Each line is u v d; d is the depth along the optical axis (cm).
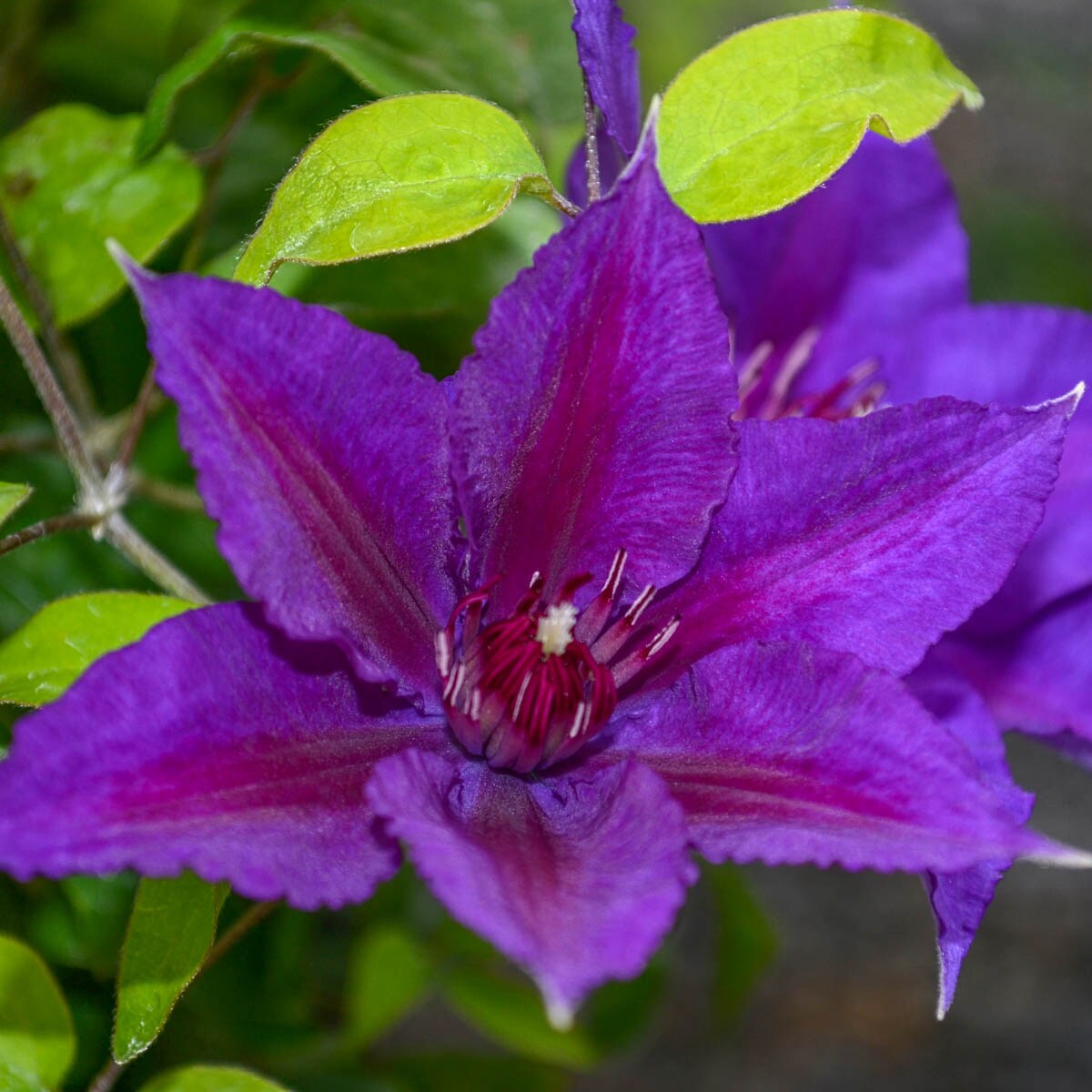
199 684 26
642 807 27
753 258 38
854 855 26
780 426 29
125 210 37
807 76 31
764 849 27
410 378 28
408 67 38
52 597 41
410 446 29
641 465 30
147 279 26
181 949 30
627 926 25
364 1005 47
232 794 26
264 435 27
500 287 38
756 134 31
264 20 37
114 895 39
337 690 28
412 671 29
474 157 31
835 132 31
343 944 49
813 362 39
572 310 29
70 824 25
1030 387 38
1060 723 37
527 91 39
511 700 29
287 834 26
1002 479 29
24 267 36
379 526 29
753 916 47
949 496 29
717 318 29
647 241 28
